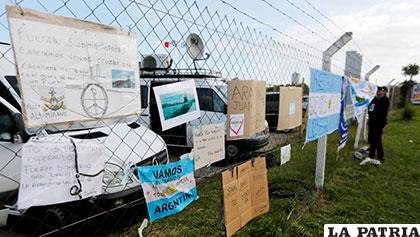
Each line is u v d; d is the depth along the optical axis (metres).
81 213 2.52
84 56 1.30
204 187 4.06
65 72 1.24
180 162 1.91
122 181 2.72
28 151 1.25
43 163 1.29
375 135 6.20
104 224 2.71
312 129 3.38
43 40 1.17
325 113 3.81
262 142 5.33
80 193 1.41
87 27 1.30
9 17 1.07
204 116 5.75
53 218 2.48
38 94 1.16
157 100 1.73
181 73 2.67
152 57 2.60
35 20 1.14
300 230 2.94
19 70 1.11
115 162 2.74
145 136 3.56
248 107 2.42
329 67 3.84
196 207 3.55
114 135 3.07
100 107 1.37
